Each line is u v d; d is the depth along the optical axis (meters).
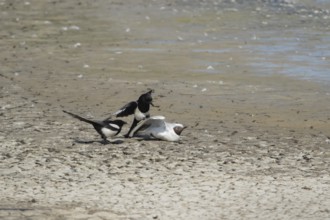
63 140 16.27
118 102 20.20
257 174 13.77
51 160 14.66
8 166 14.23
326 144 16.19
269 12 37.75
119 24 33.25
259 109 19.56
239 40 30.02
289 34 31.55
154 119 16.11
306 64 25.22
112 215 11.27
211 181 13.27
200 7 38.53
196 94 21.16
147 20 34.38
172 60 25.88
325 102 20.30
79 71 24.19
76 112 19.05
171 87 21.98
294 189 12.83
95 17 35.06
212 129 17.48
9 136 16.58
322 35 31.41
